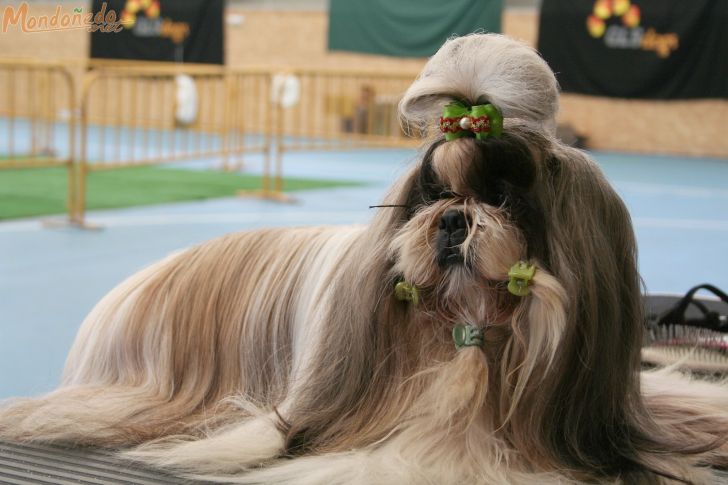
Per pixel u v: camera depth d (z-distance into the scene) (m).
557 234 1.95
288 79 10.84
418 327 2.11
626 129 16.30
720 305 3.47
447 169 1.97
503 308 2.02
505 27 16.30
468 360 2.02
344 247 2.49
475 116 1.96
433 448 2.06
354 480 2.00
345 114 17.00
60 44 19.20
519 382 1.99
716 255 6.91
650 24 13.48
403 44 15.57
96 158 12.39
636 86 13.66
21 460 2.38
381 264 2.09
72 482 2.26
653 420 2.25
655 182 11.66
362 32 15.84
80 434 2.49
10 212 7.87
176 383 2.69
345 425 2.18
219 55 13.38
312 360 2.30
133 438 2.49
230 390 2.63
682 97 13.54
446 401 2.01
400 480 1.99
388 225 2.10
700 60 13.36
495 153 1.95
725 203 9.85
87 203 8.55
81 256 6.21
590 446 2.08
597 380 2.01
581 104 16.52
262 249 2.76
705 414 2.42
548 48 14.02
